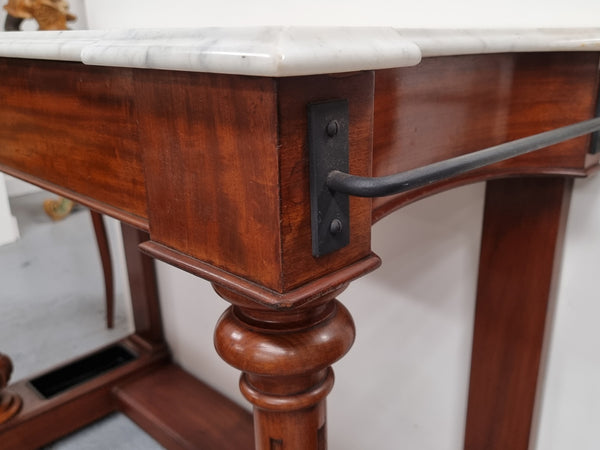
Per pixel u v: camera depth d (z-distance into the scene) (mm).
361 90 300
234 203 298
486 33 389
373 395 843
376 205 395
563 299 597
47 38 409
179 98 307
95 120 414
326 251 302
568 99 460
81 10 2564
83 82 411
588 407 612
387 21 615
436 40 338
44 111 474
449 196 654
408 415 805
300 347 352
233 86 273
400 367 789
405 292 744
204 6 814
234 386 1102
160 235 363
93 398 1107
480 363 670
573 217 563
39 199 2904
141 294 1199
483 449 704
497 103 452
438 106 407
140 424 1087
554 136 375
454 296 690
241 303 339
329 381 394
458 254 669
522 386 639
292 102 264
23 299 1700
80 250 2148
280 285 288
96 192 448
